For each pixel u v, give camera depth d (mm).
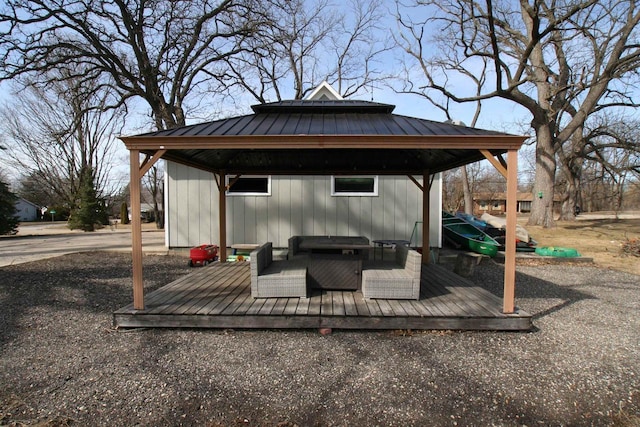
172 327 3748
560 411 2348
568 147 21734
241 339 3506
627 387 2648
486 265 8031
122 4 11867
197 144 3676
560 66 15094
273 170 6738
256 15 13516
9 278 6227
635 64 12625
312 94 10523
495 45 11336
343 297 4258
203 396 2494
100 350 3250
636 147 16844
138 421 2213
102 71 13188
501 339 3523
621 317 4266
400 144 3623
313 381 2703
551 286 5988
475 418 2262
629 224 17172
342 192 8820
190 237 8938
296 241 5910
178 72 13656
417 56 13891
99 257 8758
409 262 4379
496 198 45969
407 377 2770
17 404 2379
